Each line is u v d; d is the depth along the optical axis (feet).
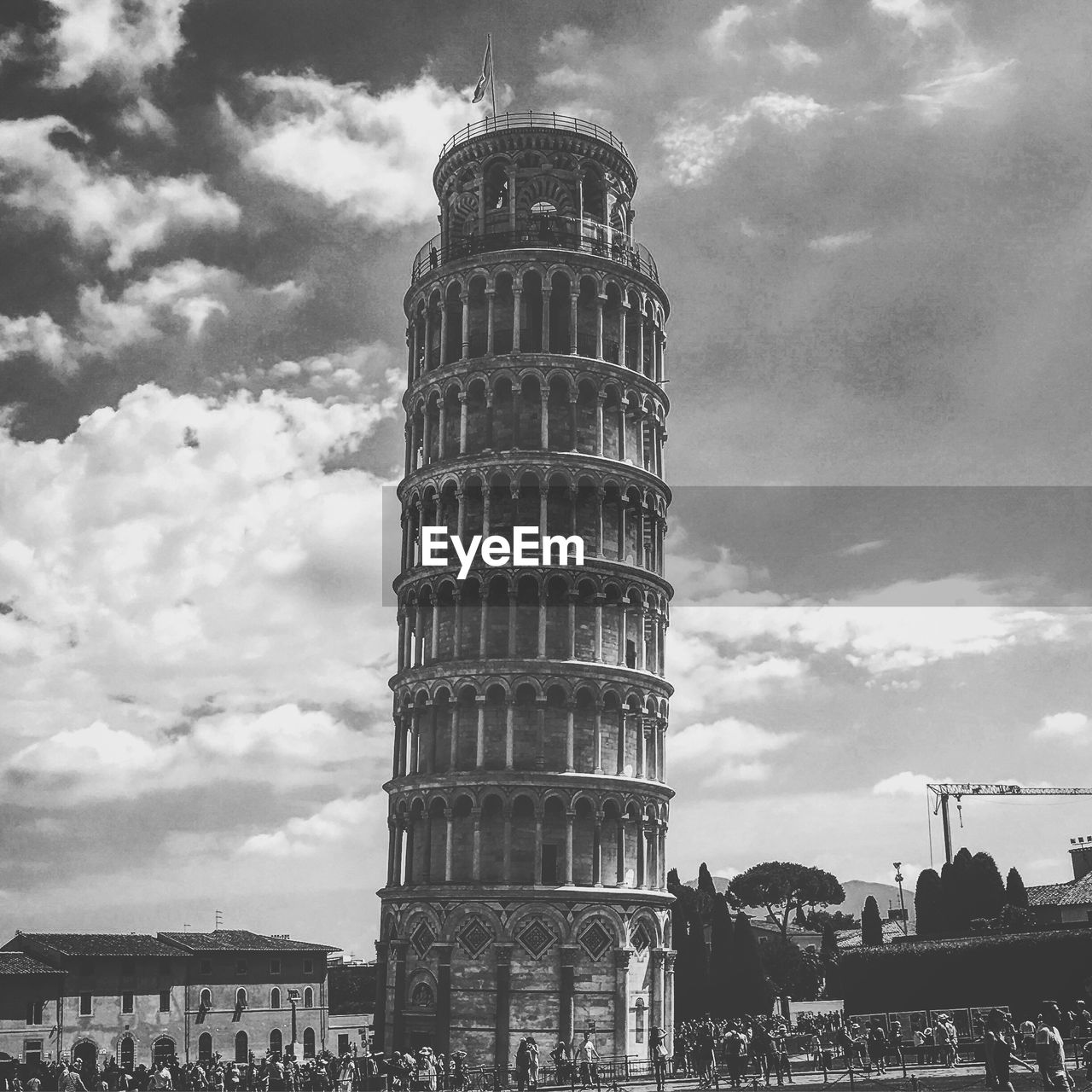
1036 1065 192.13
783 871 529.86
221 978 401.29
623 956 238.27
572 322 266.16
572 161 284.41
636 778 249.96
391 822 256.73
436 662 253.24
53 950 369.91
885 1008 280.10
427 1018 237.86
